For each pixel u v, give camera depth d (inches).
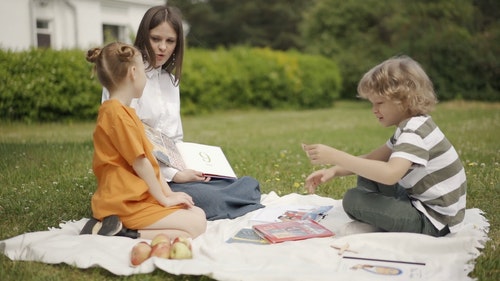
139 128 117.8
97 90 423.5
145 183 117.6
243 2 1346.0
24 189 162.4
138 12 583.2
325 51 765.9
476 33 662.5
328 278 92.5
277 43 1304.1
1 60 382.3
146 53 140.3
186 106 515.2
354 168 109.3
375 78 115.5
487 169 189.6
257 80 589.3
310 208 142.6
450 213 114.7
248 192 142.3
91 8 532.1
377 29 737.0
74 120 423.5
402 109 116.0
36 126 384.5
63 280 95.4
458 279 94.8
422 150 110.0
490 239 117.5
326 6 781.9
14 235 121.8
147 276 96.2
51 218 136.0
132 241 112.7
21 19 478.3
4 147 241.0
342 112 570.6
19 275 95.7
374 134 361.4
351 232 121.7
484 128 339.0
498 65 623.5
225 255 106.3
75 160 212.2
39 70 396.2
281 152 248.7
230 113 554.3
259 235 119.8
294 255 105.2
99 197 118.4
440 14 666.2
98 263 99.3
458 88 640.4
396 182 112.0
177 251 101.8
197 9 1323.8
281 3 1332.4
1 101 382.9
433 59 642.8
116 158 117.5
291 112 576.4
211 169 140.7
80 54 420.5
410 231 116.7
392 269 99.0
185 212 118.7
